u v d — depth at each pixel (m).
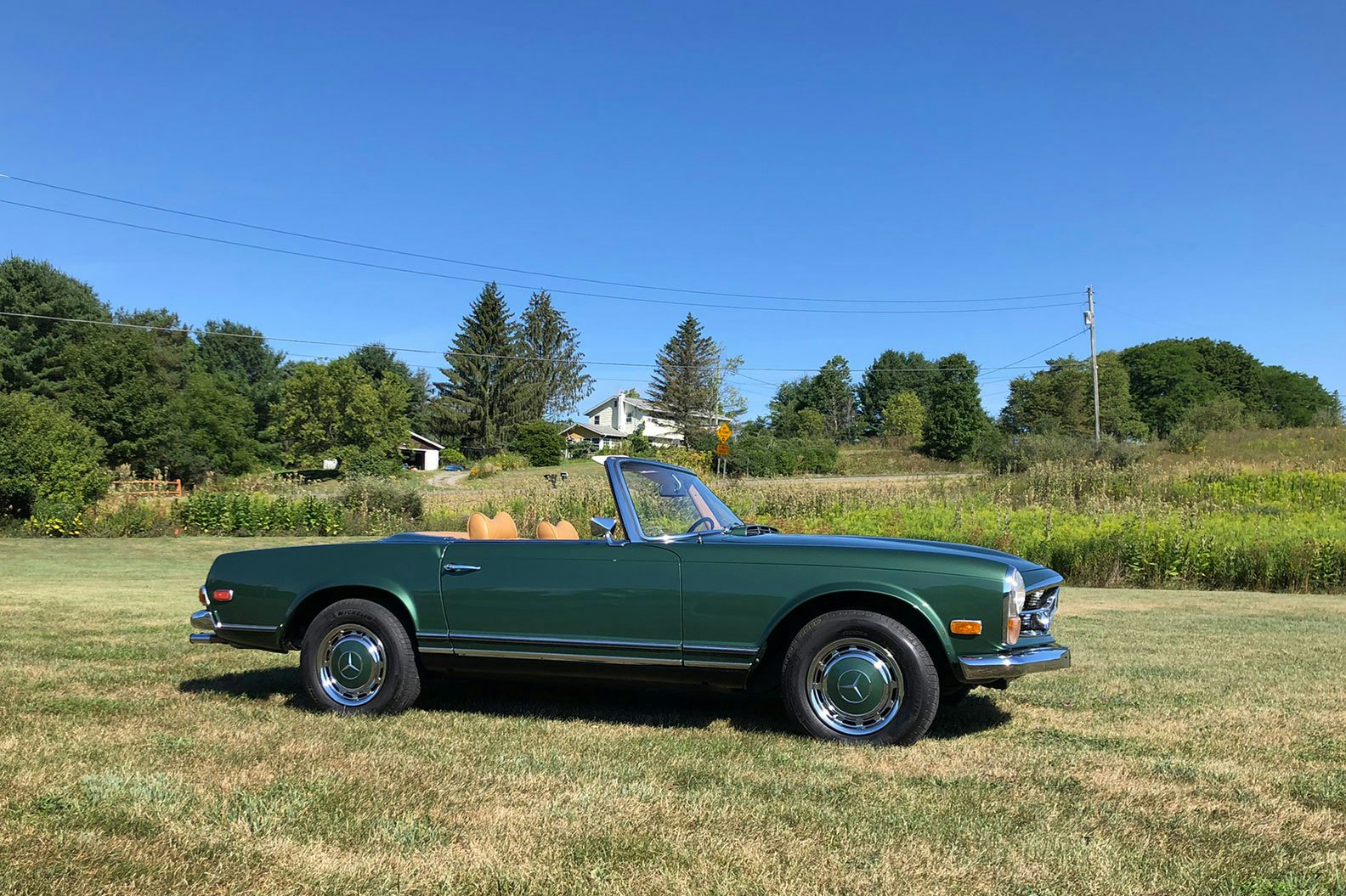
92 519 25.75
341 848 2.92
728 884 2.67
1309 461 31.05
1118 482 24.72
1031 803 3.45
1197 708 5.20
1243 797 3.55
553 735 4.44
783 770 3.85
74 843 2.86
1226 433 44.22
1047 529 17.34
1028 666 4.21
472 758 3.98
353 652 4.91
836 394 111.12
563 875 2.72
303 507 27.33
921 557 4.30
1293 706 5.29
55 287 59.84
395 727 4.56
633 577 4.52
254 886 2.61
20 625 8.38
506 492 34.78
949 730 4.64
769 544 4.51
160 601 11.07
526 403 81.62
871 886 2.67
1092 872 2.79
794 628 4.55
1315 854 2.96
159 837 2.96
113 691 5.37
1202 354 96.19
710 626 4.42
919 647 4.24
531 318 94.44
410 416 99.00
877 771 3.85
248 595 5.13
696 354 86.00
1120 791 3.61
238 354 97.94
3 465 25.27
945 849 2.96
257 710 4.93
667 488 5.07
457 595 4.75
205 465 59.81
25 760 3.77
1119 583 16.16
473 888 2.63
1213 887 2.70
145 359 58.56
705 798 3.45
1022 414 80.69
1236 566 15.62
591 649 4.57
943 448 71.12
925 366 119.50
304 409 73.31
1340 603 12.95
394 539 5.18
